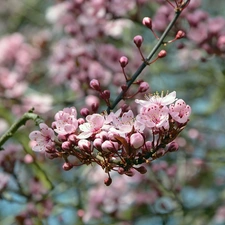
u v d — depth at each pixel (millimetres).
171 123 528
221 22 892
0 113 1034
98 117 541
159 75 1046
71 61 939
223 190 1071
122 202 969
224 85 1062
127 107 585
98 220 955
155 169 901
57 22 1051
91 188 1021
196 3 917
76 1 974
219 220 990
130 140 520
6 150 838
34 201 865
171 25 631
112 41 1062
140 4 939
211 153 1002
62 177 1021
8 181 841
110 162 533
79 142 536
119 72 958
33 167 886
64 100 995
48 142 562
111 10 938
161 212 917
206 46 880
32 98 1075
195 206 942
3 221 937
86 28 980
